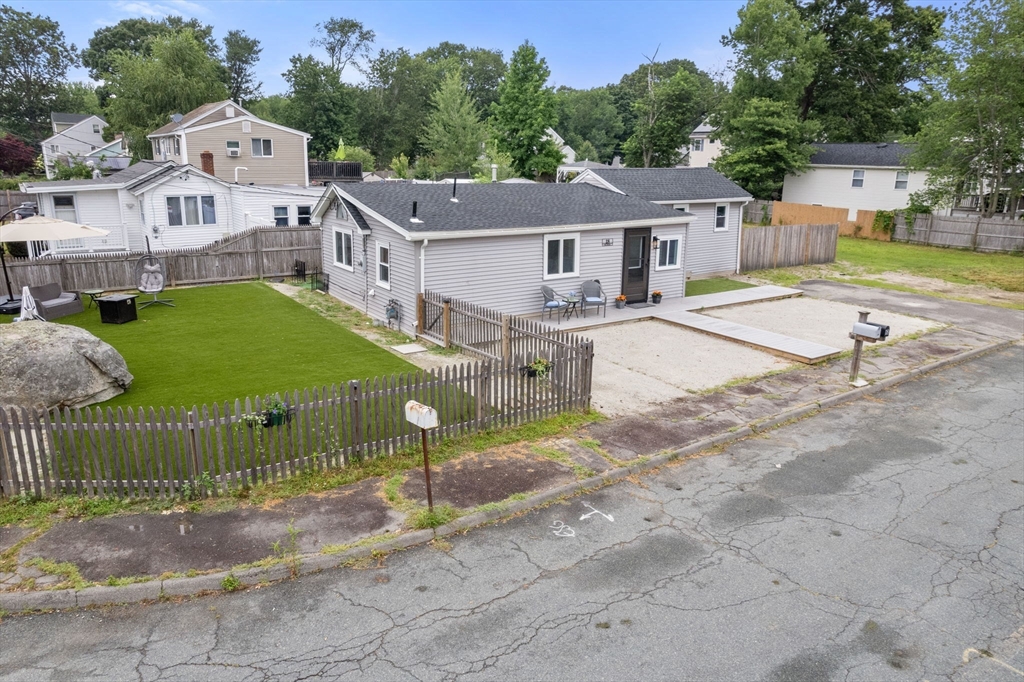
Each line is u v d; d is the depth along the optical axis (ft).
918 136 119.96
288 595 22.11
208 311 62.90
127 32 344.49
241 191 98.68
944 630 21.08
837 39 169.89
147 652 19.40
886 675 19.03
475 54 342.44
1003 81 106.52
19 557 23.30
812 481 31.78
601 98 333.21
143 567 22.84
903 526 27.66
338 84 239.71
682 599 22.30
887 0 172.04
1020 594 23.09
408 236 51.80
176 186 95.76
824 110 177.78
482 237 56.24
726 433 36.68
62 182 101.14
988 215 119.75
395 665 18.95
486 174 154.10
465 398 34.60
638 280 69.36
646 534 26.50
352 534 25.29
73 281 68.18
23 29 293.23
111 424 26.73
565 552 25.04
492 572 23.62
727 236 88.89
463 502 27.99
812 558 25.05
